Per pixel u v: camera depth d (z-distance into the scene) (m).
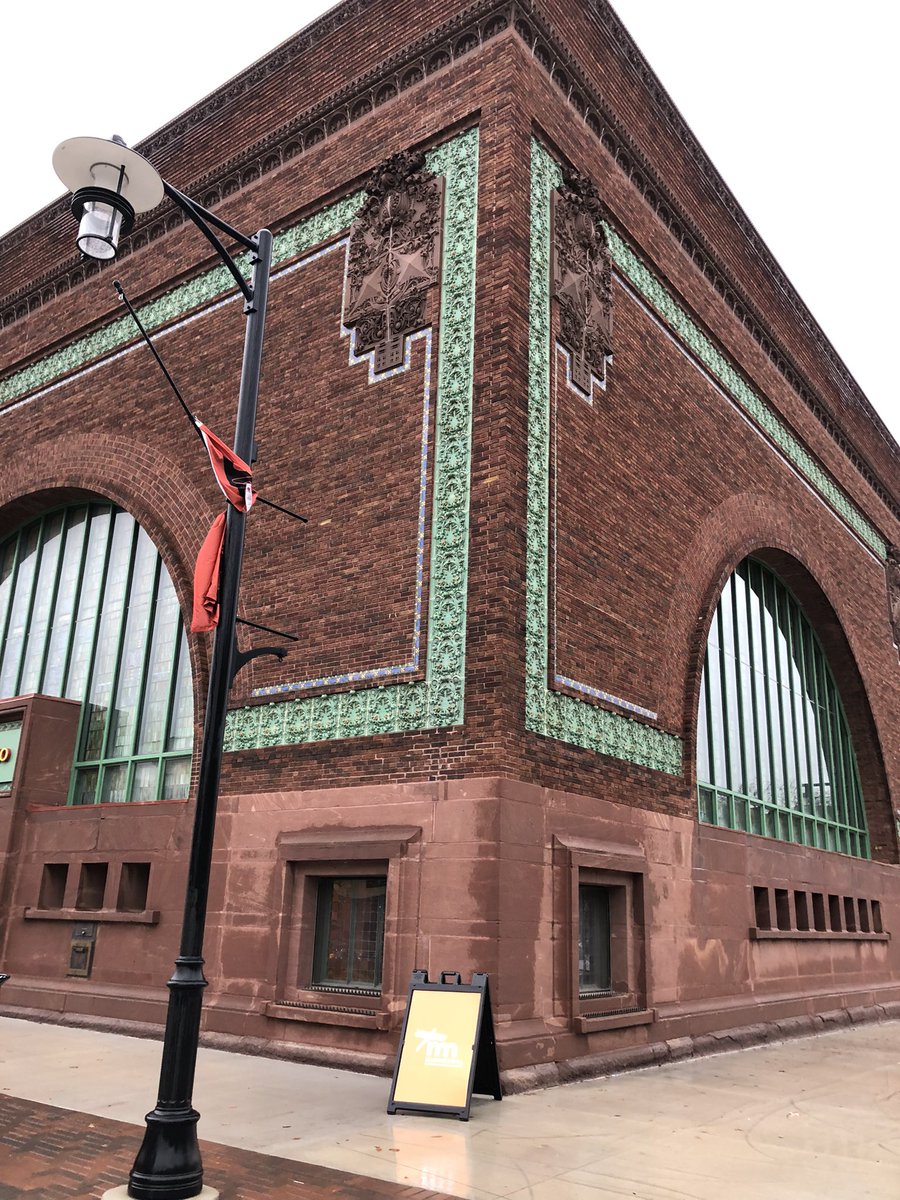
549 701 11.66
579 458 13.27
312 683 12.70
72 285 19.83
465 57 14.04
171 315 17.34
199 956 6.61
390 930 10.78
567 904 11.09
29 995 14.57
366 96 15.13
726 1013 14.27
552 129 14.12
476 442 12.04
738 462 18.84
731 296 19.53
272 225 15.91
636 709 13.55
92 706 17.38
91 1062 10.76
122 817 14.64
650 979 12.52
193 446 16.02
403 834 11.03
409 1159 7.01
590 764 12.27
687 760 14.71
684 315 17.59
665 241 17.20
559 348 13.32
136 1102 8.65
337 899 11.98
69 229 20.16
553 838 11.20
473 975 9.19
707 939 14.38
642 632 14.10
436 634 11.64
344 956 11.68
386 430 13.05
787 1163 7.31
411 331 13.21
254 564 13.98
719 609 19.42
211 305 16.61
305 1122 8.08
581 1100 9.48
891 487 28.33
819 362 23.72
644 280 16.27
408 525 12.38
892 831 23.92
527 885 10.62
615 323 15.02
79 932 14.52
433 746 11.23
